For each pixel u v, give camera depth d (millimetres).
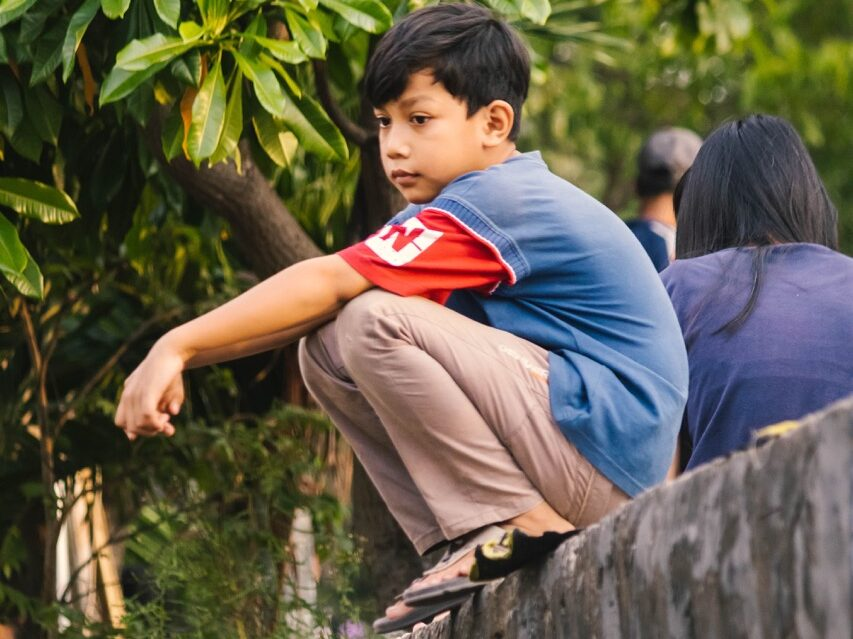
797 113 27984
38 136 9055
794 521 3447
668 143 12578
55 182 10703
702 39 13484
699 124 30062
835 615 3248
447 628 6688
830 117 28188
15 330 12461
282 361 12711
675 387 6305
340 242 12680
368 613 11922
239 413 12969
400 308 5984
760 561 3621
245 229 10734
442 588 5809
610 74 30734
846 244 29438
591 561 4906
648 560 4359
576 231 6285
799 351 6633
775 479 3557
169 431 6012
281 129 8805
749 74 27062
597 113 29453
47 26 8609
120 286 12594
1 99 8852
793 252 6969
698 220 7367
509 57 6535
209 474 12016
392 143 6496
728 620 3799
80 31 8023
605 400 6066
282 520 11969
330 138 8789
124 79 7828
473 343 6043
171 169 10406
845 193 29578
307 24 8242
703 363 6789
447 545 6398
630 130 30406
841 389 6559
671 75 29188
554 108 27500
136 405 5945
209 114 8062
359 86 11273
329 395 6434
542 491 6043
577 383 6102
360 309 5992
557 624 5223
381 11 8297
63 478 12539
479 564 5461
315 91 11812
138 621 11047
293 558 11383
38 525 13039
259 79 7988
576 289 6301
